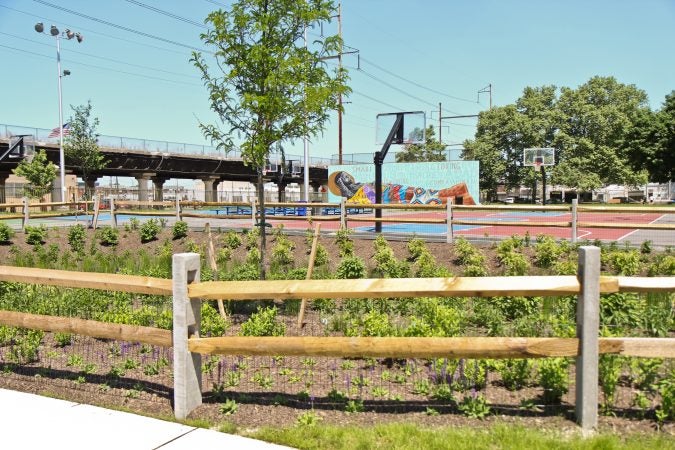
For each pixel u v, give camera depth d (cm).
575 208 1223
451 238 1349
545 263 1126
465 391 466
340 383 505
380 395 471
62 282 518
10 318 554
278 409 449
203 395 479
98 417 446
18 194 4800
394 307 766
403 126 1895
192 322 453
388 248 1239
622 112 7175
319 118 791
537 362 484
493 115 6938
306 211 3647
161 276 1013
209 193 6066
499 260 1167
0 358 614
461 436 382
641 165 5275
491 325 621
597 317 389
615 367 438
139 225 1964
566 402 440
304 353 430
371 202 4450
